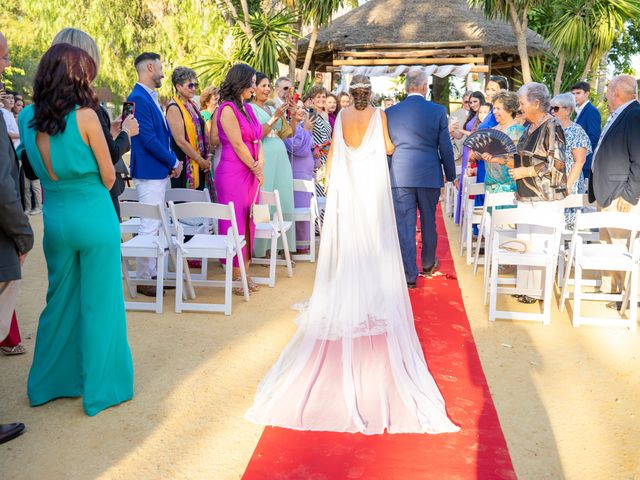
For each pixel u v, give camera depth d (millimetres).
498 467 2957
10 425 3234
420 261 7289
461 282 6355
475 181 8070
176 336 4672
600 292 6016
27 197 10328
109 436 3244
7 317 3227
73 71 3199
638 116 5043
